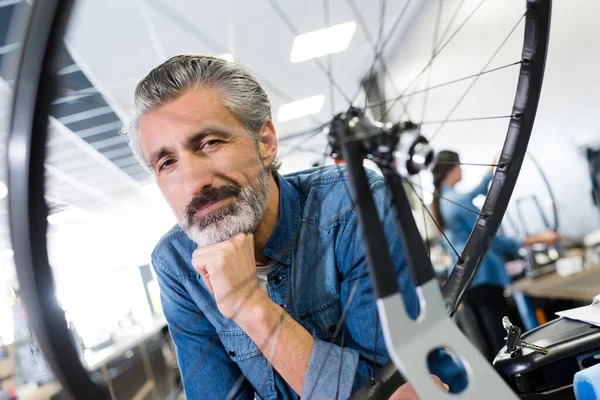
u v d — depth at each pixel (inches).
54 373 12.4
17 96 10.6
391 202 12.8
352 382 20.5
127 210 101.6
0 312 50.3
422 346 11.5
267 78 121.7
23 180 11.0
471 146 103.4
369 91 18.5
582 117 72.0
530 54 20.3
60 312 12.3
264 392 26.4
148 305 127.3
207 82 20.7
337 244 24.3
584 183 72.6
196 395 27.5
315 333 24.7
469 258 21.3
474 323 67.6
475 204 62.9
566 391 19.7
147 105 20.1
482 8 89.9
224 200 21.2
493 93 92.6
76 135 103.3
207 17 83.7
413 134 12.3
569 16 71.6
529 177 84.7
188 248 27.7
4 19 51.7
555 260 67.4
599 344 20.2
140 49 84.9
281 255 24.6
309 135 14.6
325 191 25.4
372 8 96.5
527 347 21.2
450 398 11.1
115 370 79.9
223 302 21.4
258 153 22.5
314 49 109.1
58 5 10.2
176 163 20.8
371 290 22.7
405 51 122.0
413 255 12.4
